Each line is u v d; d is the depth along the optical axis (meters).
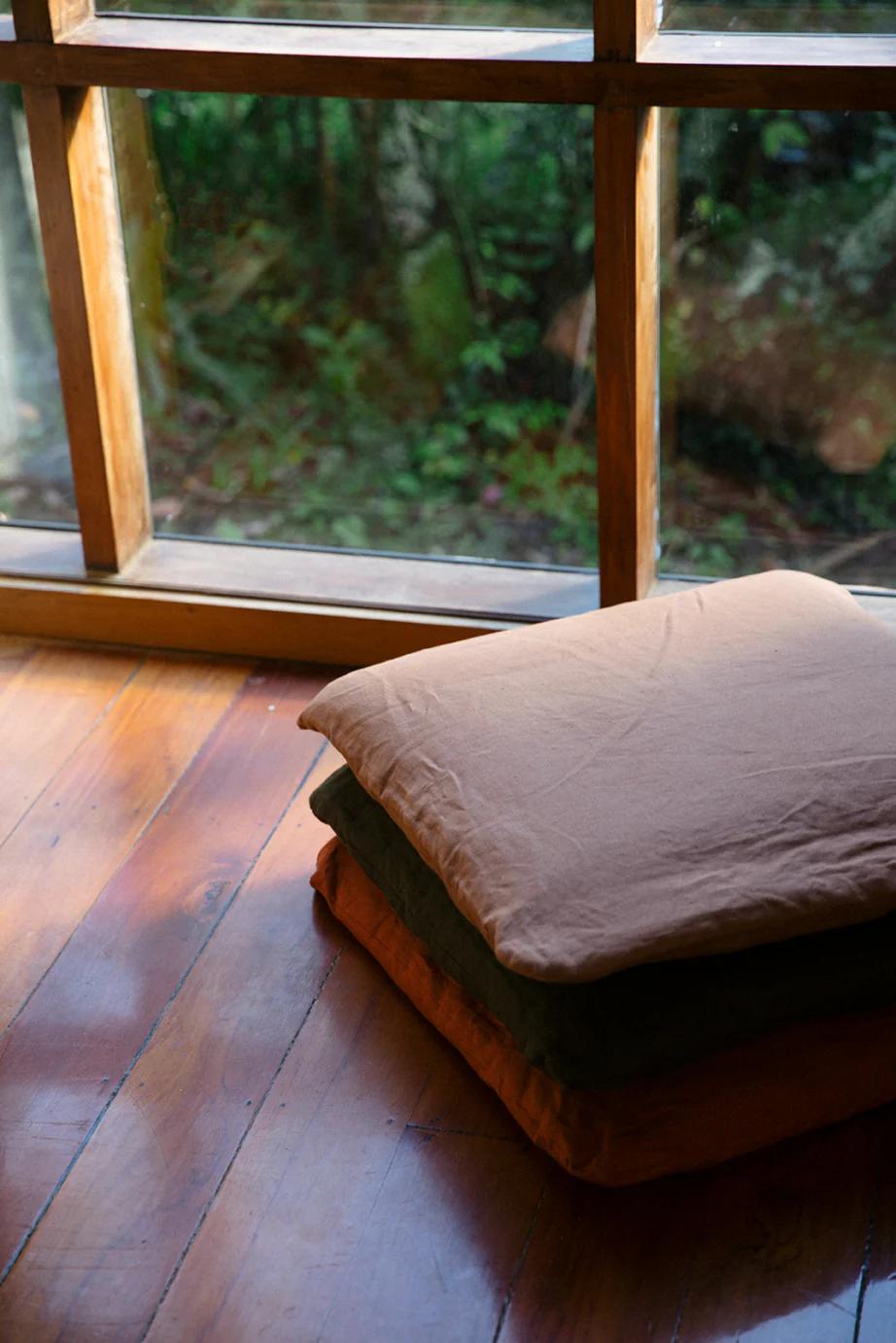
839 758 1.80
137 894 2.14
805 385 2.41
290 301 2.54
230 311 2.57
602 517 2.45
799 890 1.65
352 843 1.97
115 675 2.63
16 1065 1.88
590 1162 1.67
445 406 2.56
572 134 2.29
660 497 2.56
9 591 2.71
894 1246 1.63
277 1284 1.60
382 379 2.57
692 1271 1.61
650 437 2.46
